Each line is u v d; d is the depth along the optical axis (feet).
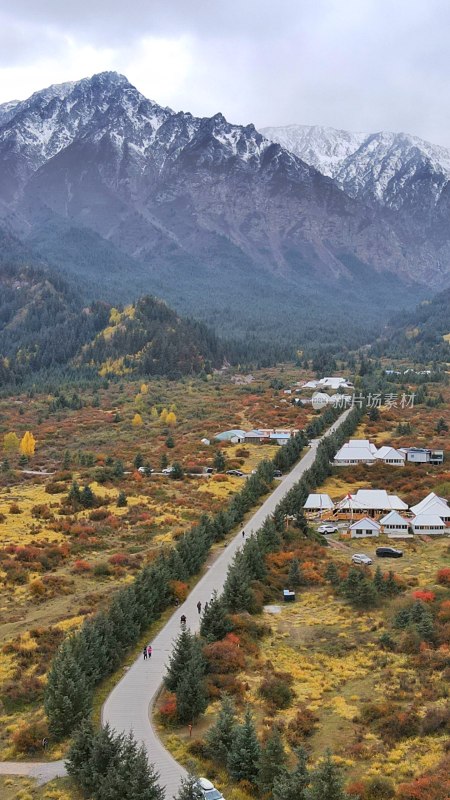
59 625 258.57
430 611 258.57
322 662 231.09
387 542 369.50
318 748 181.98
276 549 342.03
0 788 172.04
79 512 436.35
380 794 161.38
